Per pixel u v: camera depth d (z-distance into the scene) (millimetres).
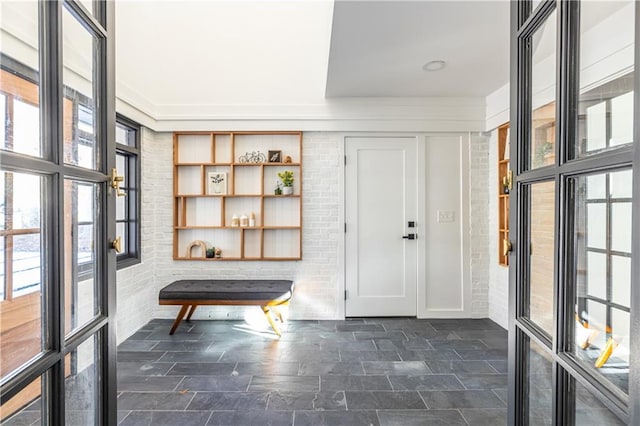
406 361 2621
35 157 743
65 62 874
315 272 3664
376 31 2215
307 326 3426
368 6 1940
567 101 860
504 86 3244
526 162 1115
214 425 1840
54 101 812
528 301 1115
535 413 1074
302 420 1883
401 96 3547
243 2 3191
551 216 983
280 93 3572
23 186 762
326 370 2473
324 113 3578
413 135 3645
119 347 2900
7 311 741
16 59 744
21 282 764
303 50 3436
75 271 933
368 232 3674
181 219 3656
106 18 1072
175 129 3576
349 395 2135
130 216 3361
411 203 3670
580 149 841
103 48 1057
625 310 696
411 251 3666
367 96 3539
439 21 2092
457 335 3176
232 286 3307
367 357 2695
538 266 1058
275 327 3164
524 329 1090
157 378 2354
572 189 856
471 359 2658
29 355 770
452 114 3584
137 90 3242
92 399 1018
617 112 728
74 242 930
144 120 3355
